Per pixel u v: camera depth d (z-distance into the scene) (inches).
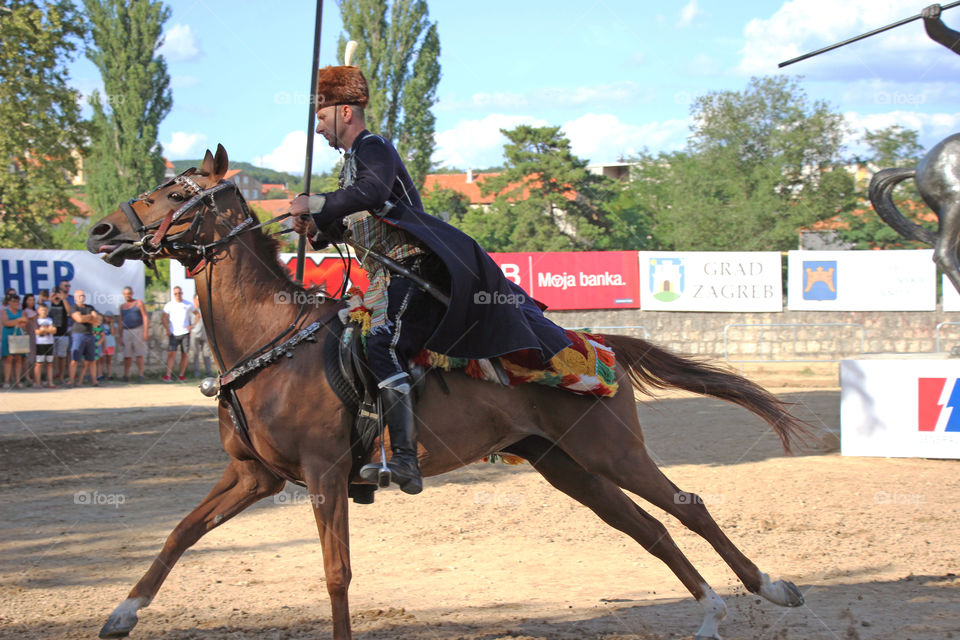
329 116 172.6
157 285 914.1
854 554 231.5
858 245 1120.8
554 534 259.1
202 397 581.3
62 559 228.7
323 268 574.9
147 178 1224.8
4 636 169.8
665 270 771.4
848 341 753.6
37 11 587.2
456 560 232.1
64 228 1177.4
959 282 370.6
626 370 189.3
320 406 161.6
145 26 1214.9
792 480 329.7
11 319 622.2
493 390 173.6
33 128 654.5
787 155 1135.0
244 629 175.2
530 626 177.5
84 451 390.3
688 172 1176.2
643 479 179.9
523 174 1238.3
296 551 241.1
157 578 163.2
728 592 203.2
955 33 343.0
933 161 374.0
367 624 178.5
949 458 367.2
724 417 509.0
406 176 172.1
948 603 189.5
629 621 181.2
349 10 1093.1
